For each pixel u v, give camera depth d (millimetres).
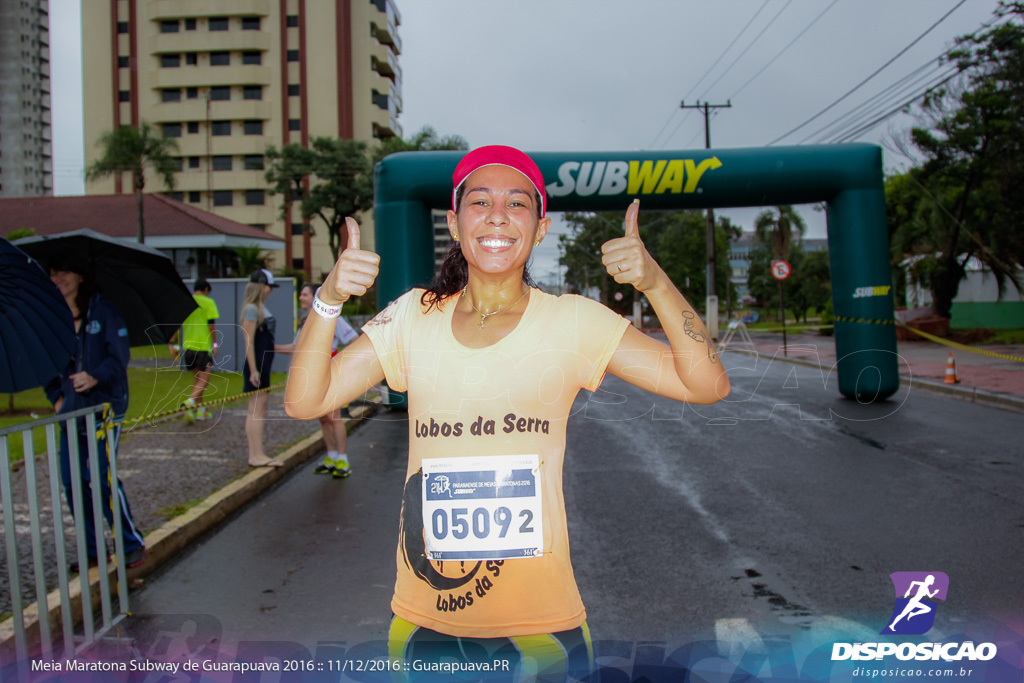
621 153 9828
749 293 70688
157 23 54062
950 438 7422
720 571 3725
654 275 1407
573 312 1456
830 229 10078
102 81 54156
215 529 4637
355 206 45250
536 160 9797
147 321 3924
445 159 10117
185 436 7152
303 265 54250
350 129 54375
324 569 3887
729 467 6215
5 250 2572
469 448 1420
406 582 1482
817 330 32531
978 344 22031
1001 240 23516
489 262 1417
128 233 36969
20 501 4766
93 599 3330
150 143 31078
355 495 5512
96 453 3076
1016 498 5055
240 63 54156
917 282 26234
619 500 5180
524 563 1415
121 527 3303
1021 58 19766
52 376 2969
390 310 1556
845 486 5484
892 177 27344
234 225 41219
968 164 22969
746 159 9750
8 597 3197
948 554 3912
